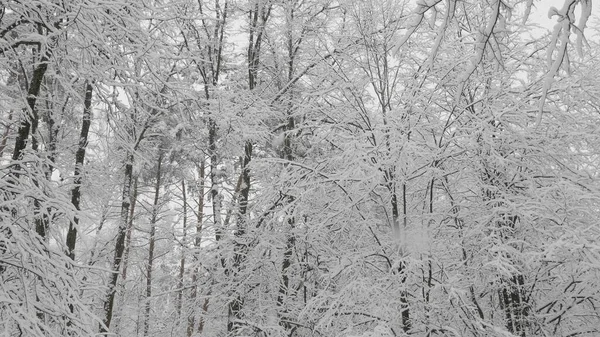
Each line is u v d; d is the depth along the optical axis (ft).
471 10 25.58
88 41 17.94
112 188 36.60
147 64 19.84
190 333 37.24
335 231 26.68
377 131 23.40
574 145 23.16
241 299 29.27
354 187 23.80
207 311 31.63
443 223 24.43
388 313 20.30
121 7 17.69
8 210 15.28
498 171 22.85
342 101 26.68
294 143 32.19
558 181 21.38
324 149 30.17
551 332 22.43
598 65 24.17
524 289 22.79
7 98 18.88
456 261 22.93
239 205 30.94
